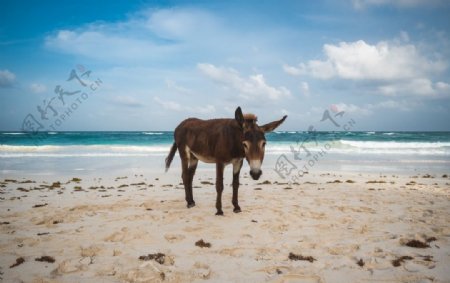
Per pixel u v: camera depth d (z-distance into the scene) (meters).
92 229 5.87
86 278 3.79
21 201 8.96
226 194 9.95
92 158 24.64
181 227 6.04
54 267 4.11
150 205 8.18
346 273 3.98
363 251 4.75
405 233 5.66
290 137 56.66
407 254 4.62
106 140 46.47
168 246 4.97
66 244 5.04
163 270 4.02
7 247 4.89
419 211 7.49
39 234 5.55
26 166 19.61
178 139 8.05
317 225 6.16
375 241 5.22
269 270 4.05
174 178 15.21
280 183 13.34
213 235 5.55
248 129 6.02
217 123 7.17
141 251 4.73
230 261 4.36
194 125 7.69
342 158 24.77
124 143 41.50
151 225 6.16
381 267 4.14
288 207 7.87
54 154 27.06
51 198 9.45
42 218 6.68
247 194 10.00
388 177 15.29
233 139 6.55
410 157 25.59
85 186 12.59
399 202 8.68
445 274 3.92
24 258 4.40
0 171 17.42
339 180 14.19
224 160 6.89
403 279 3.79
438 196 9.71
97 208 7.78
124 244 5.04
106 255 4.55
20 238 5.27
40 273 3.92
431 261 4.31
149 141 44.91
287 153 28.80
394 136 57.97
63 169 18.50
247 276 3.88
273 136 60.31
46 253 4.63
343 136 59.31
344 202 8.64
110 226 6.08
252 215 7.00
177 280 3.75
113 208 7.79
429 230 5.86
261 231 5.80
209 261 4.36
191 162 8.06
